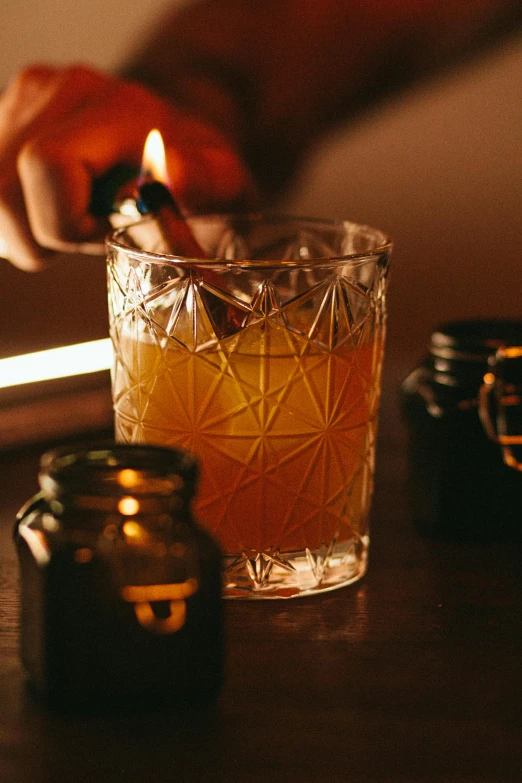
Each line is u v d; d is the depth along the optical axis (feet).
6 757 1.33
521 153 5.60
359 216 5.69
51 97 2.10
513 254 5.45
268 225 1.82
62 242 2.03
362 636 1.56
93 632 1.37
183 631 1.37
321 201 5.69
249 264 1.55
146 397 1.63
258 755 1.34
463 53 3.25
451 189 5.62
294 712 1.41
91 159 1.99
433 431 1.77
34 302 3.18
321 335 1.59
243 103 2.76
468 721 1.40
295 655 1.51
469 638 1.56
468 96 5.55
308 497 1.62
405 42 3.07
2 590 1.65
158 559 1.37
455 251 5.44
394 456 2.09
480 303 5.15
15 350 2.34
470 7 3.15
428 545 1.80
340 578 1.67
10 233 2.12
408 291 5.20
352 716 1.40
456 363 1.77
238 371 1.57
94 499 1.33
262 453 1.59
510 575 1.72
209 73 2.72
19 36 5.70
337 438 1.62
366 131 5.62
